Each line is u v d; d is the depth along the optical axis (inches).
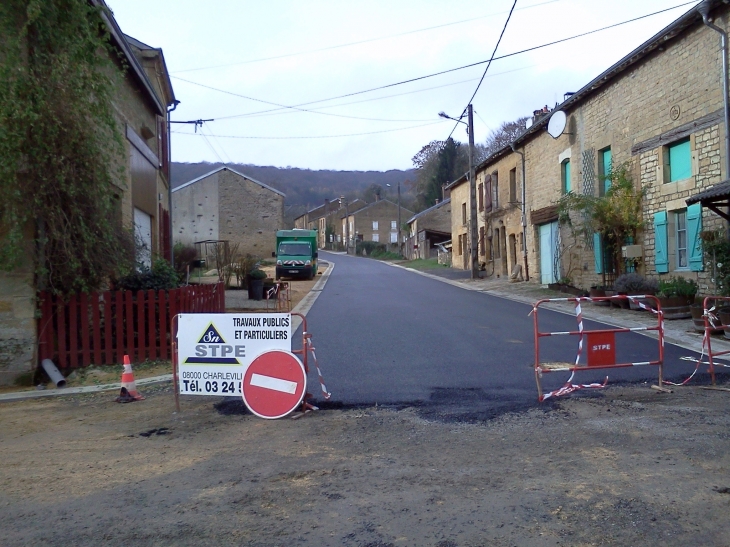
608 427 255.6
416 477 207.3
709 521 170.1
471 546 159.8
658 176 629.3
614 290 655.1
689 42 573.9
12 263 360.2
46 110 350.6
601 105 747.4
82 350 393.4
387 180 4916.3
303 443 246.8
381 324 558.9
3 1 343.9
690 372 348.5
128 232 442.0
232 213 1973.4
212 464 226.5
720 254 498.0
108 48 402.9
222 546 163.8
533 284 996.6
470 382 335.9
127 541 168.1
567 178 871.7
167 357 407.8
